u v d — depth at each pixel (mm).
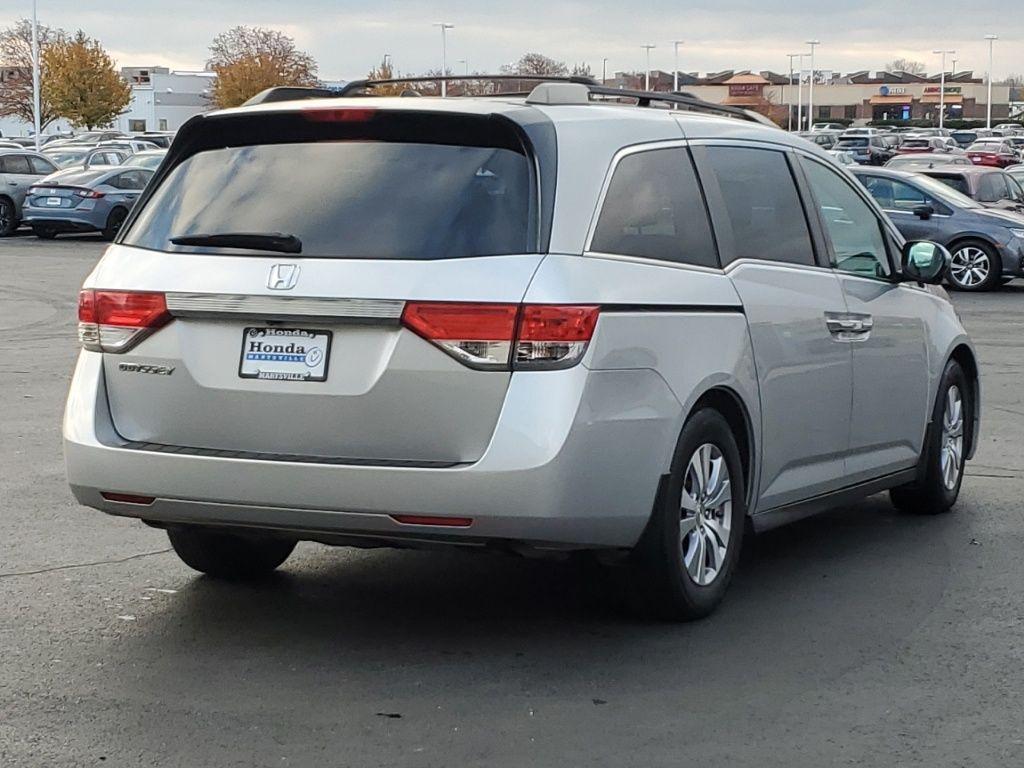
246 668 5309
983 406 11500
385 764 4410
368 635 5719
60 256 27172
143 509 5457
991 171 25297
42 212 31375
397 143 5469
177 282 5395
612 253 5402
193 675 5230
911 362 7418
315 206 5375
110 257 5645
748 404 5992
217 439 5375
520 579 6582
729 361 5844
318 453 5230
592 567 6777
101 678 5184
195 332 5391
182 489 5328
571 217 5281
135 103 120875
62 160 42250
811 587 6488
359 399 5148
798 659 5453
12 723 4734
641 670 5305
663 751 4531
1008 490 8664
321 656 5449
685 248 5836
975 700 5023
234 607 6102
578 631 5781
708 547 5902
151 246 5578
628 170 5648
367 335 5164
